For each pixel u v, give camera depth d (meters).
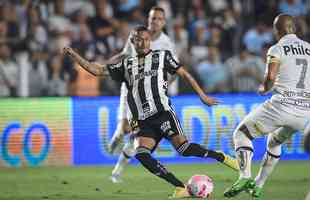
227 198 25.06
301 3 57.16
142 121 25.16
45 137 40.56
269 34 53.09
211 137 42.19
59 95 45.81
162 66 25.34
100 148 41.34
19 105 40.28
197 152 25.17
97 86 46.16
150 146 24.97
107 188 29.22
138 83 25.27
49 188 29.44
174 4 55.38
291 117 23.92
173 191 27.77
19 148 40.22
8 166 39.97
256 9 56.06
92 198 25.84
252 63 47.69
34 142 40.47
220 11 55.16
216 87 47.41
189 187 25.02
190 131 41.88
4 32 49.22
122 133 32.41
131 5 54.78
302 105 23.95
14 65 45.09
